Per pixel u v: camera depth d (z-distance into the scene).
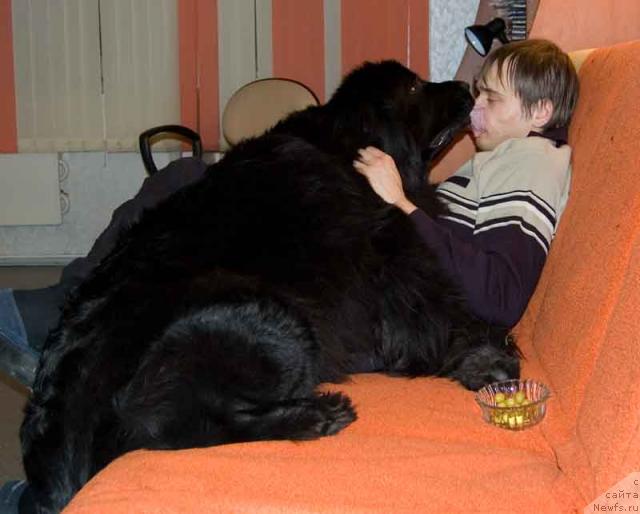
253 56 5.32
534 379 1.71
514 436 1.48
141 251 1.74
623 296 1.29
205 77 5.34
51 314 2.02
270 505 1.18
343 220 1.89
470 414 1.60
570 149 2.05
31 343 2.02
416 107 2.12
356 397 1.73
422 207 2.11
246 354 1.55
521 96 2.14
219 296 1.58
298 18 5.26
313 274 1.80
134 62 5.35
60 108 5.39
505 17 3.03
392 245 1.95
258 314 1.58
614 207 1.50
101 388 1.52
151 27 5.32
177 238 1.74
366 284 1.92
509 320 1.92
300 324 1.63
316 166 1.92
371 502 1.18
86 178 5.63
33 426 1.57
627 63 1.77
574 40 2.44
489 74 2.21
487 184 2.08
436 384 1.85
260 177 1.88
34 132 5.41
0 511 1.71
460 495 1.20
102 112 5.40
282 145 1.95
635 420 1.12
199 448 1.46
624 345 1.22
